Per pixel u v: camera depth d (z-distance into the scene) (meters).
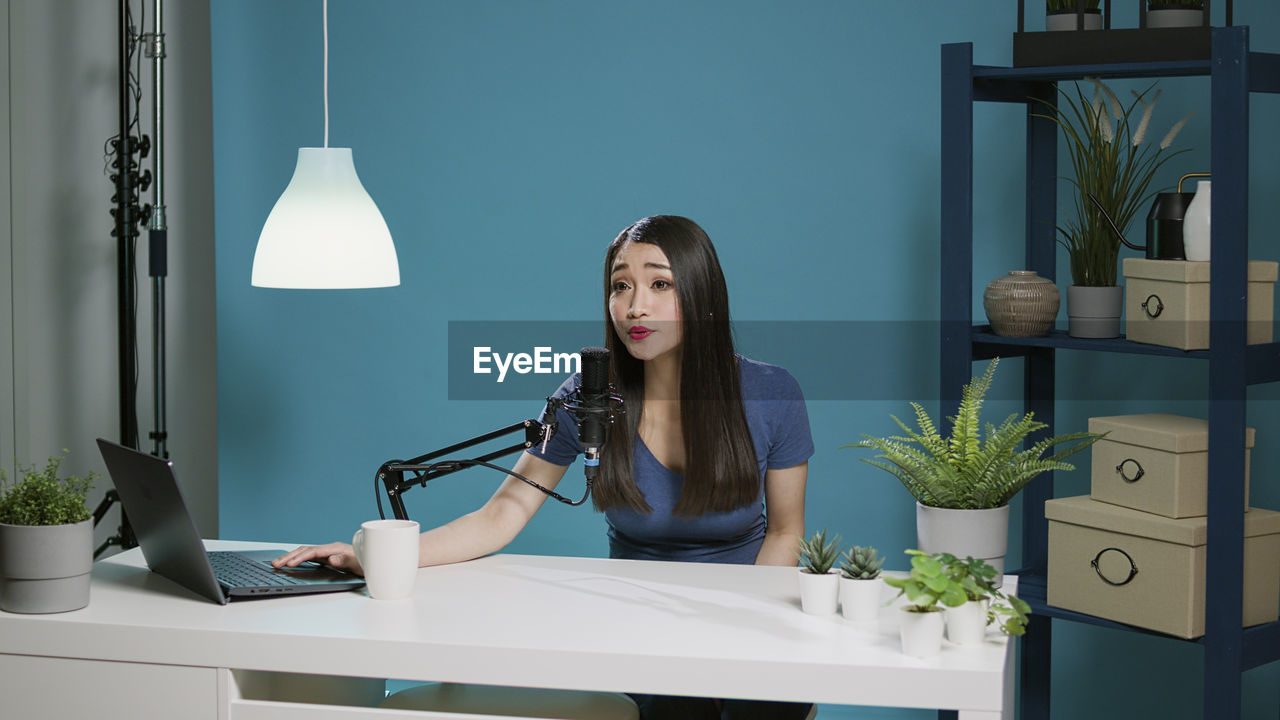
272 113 3.71
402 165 3.63
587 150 3.50
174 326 4.22
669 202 3.46
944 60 2.81
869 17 3.28
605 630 1.97
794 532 2.66
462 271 3.62
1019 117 3.22
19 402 3.99
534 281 3.58
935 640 1.82
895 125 3.28
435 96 3.59
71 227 4.09
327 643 1.93
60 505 2.07
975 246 3.29
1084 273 2.80
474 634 1.94
